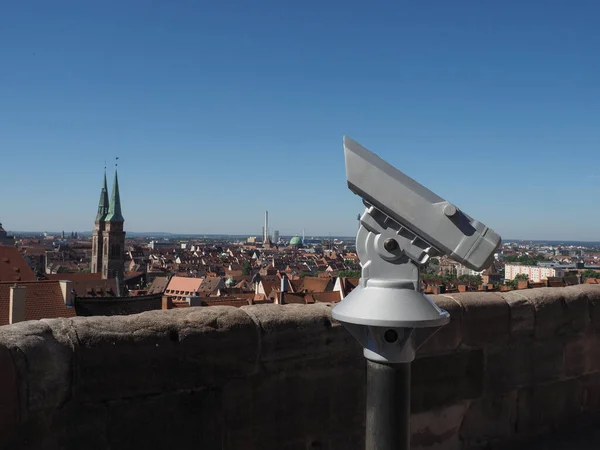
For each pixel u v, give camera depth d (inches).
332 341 139.2
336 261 7495.1
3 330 101.7
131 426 112.6
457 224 81.4
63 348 104.7
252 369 128.2
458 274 4790.8
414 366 157.5
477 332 168.7
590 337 194.4
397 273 87.9
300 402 135.1
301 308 140.3
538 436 181.2
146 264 7534.5
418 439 158.2
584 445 177.8
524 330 178.7
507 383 174.7
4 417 94.7
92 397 108.1
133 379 112.9
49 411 101.7
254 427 128.8
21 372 97.0
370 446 89.0
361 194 86.2
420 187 84.4
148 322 117.3
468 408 167.2
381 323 82.5
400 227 86.3
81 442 106.6
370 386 89.3
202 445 121.2
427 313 84.6
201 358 121.3
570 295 190.5
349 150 86.4
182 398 118.8
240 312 130.6
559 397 186.5
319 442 137.8
